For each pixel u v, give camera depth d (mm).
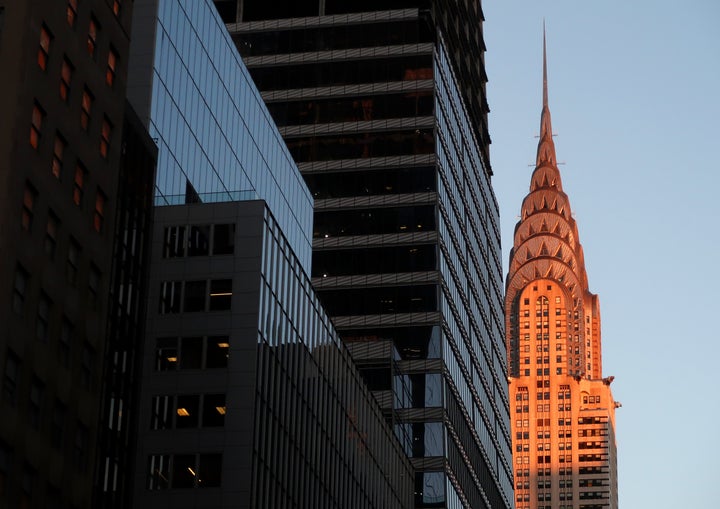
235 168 176625
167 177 154125
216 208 151250
